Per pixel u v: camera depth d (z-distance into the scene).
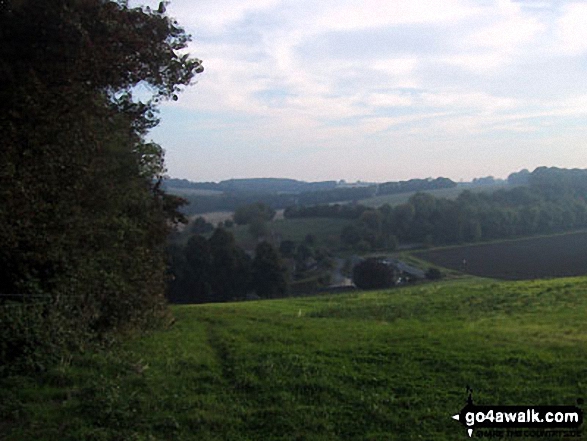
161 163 22.11
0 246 11.93
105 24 13.85
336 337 16.61
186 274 57.81
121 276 17.41
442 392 9.74
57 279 13.53
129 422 8.02
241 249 63.06
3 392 8.79
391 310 28.22
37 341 10.57
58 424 7.81
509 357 12.00
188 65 18.95
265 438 7.80
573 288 29.20
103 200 16.41
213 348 15.43
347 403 9.23
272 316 27.45
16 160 12.05
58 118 12.82
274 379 10.59
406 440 7.71
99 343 13.38
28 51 12.47
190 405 8.94
